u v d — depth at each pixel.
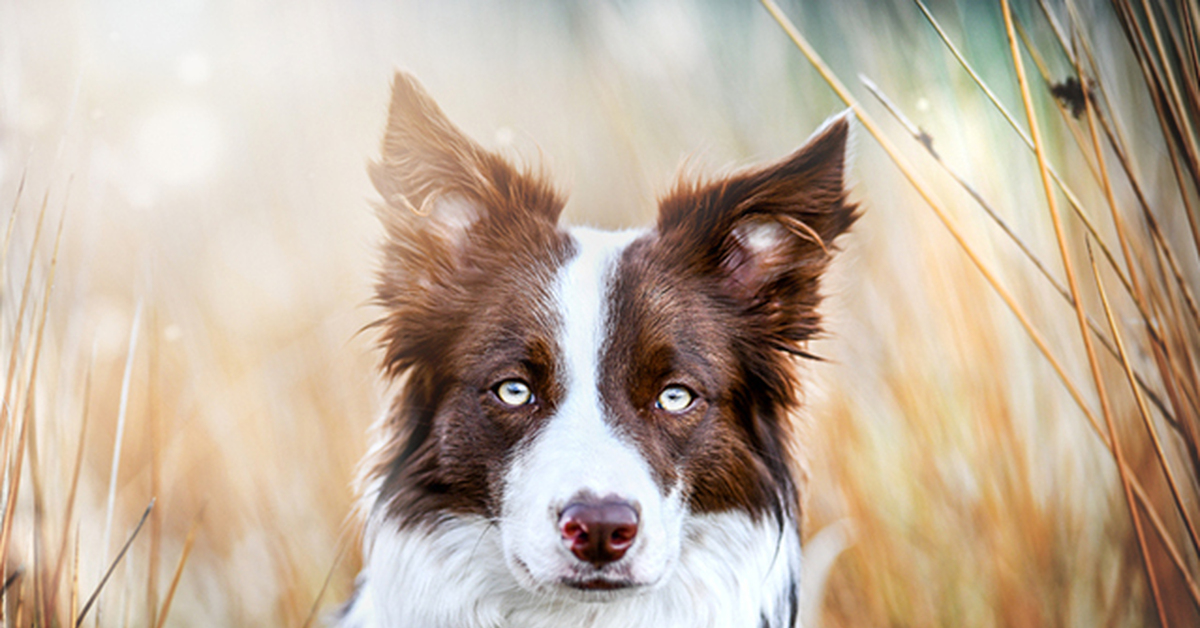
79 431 3.67
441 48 6.69
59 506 3.14
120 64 5.85
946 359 4.27
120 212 5.18
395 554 2.89
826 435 4.33
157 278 4.93
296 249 5.45
